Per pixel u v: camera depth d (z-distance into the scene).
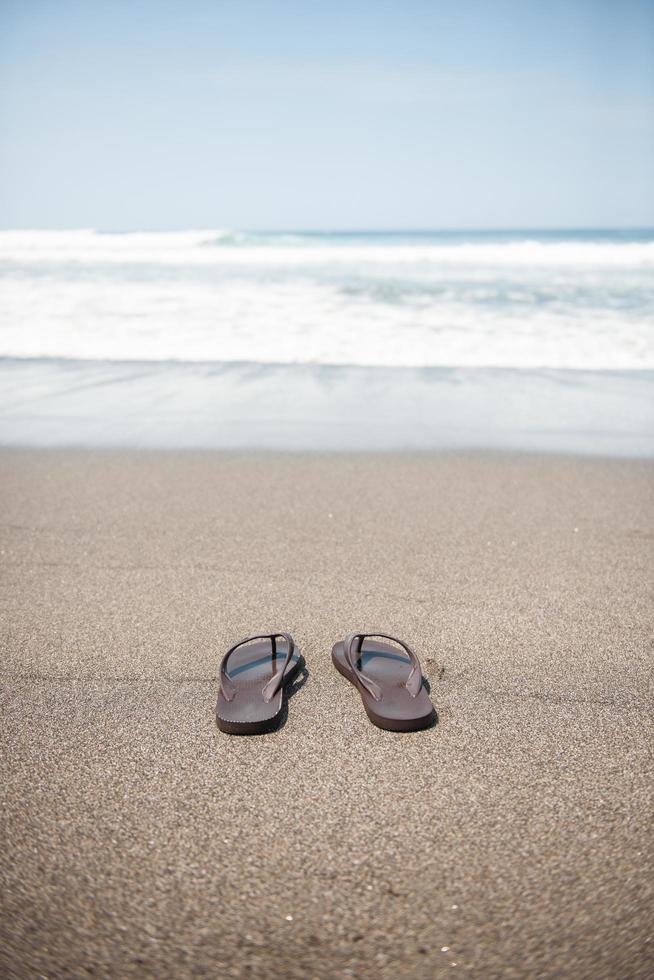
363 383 6.46
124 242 25.84
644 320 8.73
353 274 13.69
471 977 1.25
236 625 2.57
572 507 3.80
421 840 1.57
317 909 1.39
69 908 1.39
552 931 1.33
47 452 4.71
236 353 7.45
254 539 3.36
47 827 1.61
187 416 5.50
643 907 1.39
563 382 6.51
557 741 1.92
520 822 1.62
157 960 1.28
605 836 1.58
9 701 2.11
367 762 1.83
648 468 4.43
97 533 3.43
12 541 3.33
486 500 3.90
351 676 2.16
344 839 1.57
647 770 1.81
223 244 28.48
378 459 4.59
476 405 5.84
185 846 1.55
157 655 2.36
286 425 5.29
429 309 9.53
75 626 2.56
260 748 1.89
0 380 6.50
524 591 2.85
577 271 14.27
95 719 2.02
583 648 2.42
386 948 1.30
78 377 6.60
